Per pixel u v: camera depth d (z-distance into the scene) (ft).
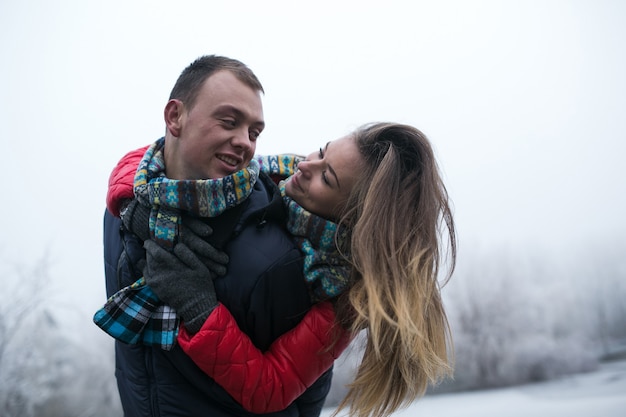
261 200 4.13
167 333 3.77
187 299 3.65
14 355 17.43
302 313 4.08
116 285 4.34
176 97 3.98
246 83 3.88
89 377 17.65
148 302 3.80
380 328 4.10
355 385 4.25
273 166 4.92
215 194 3.68
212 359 3.64
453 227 4.52
